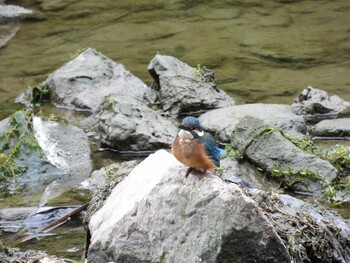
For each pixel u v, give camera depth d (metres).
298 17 21.33
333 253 9.04
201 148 8.09
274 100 15.52
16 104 16.02
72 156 13.23
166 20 21.44
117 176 11.63
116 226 8.84
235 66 17.67
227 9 22.25
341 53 18.38
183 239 8.23
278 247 7.94
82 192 11.96
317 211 9.60
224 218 7.87
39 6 23.06
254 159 12.34
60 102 15.91
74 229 10.69
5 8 22.62
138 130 13.54
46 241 10.30
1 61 18.77
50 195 11.94
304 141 12.47
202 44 19.30
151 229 8.55
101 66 16.58
